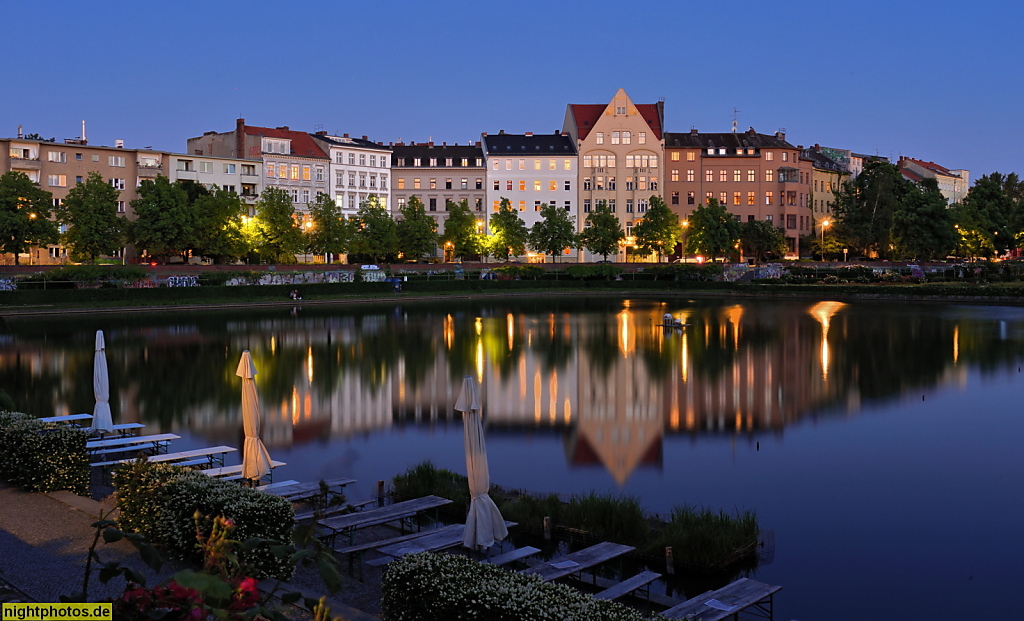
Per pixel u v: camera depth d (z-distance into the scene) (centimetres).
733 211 17275
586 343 7150
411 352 6569
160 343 7025
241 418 4069
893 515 2688
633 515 2345
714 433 3847
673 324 8138
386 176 16512
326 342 7169
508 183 16738
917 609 1997
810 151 19550
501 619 1232
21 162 12338
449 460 3300
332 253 14125
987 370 5572
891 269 13675
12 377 5266
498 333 7906
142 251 12119
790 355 6347
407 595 1350
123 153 13362
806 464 3303
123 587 1558
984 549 2394
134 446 3350
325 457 3338
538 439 3734
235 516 1650
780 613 1967
